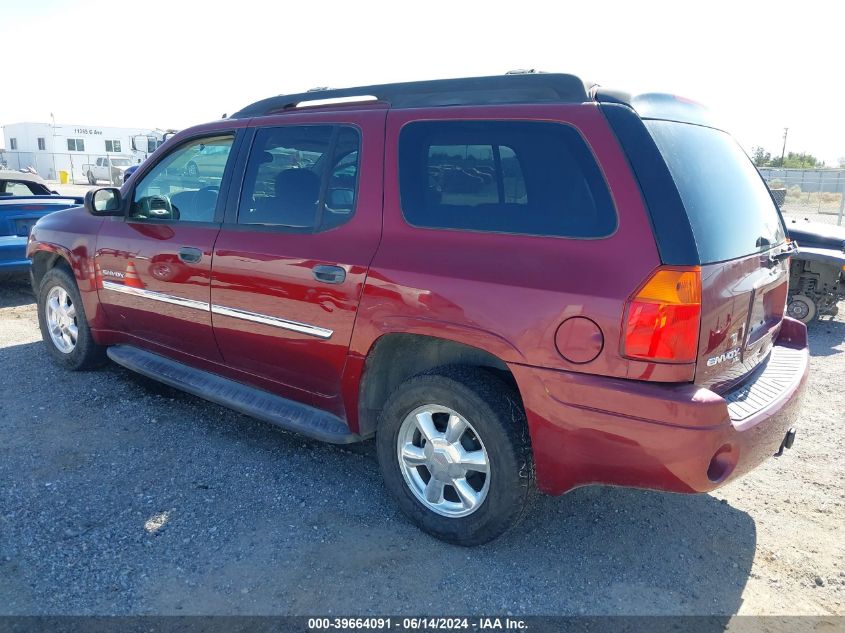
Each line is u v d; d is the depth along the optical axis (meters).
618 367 2.52
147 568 2.90
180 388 4.30
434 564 2.99
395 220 3.16
